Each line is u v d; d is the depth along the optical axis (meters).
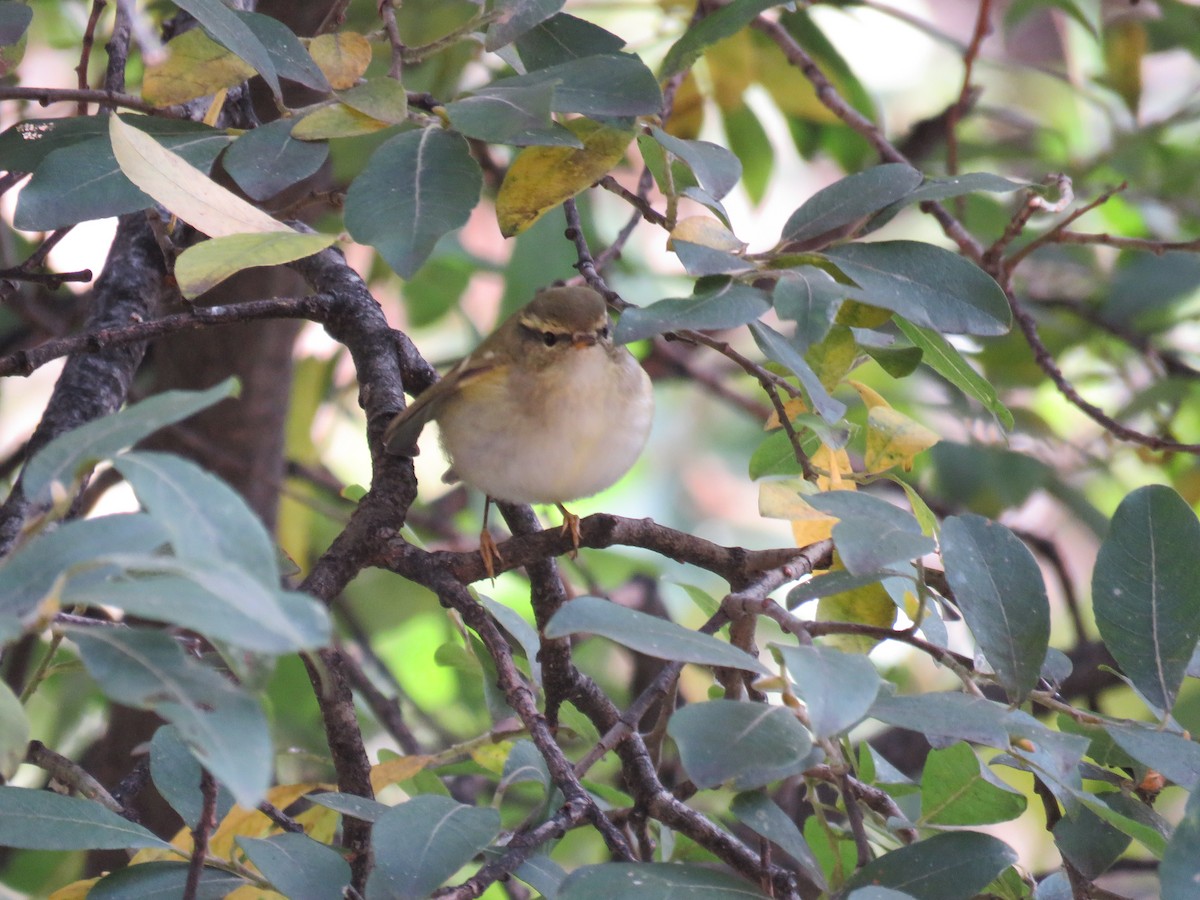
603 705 7.68
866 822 6.45
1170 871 4.77
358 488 8.05
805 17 12.68
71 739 12.87
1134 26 13.51
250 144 6.22
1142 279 14.27
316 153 6.26
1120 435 9.41
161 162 5.80
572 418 8.31
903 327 7.29
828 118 12.50
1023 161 15.24
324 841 6.70
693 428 20.42
